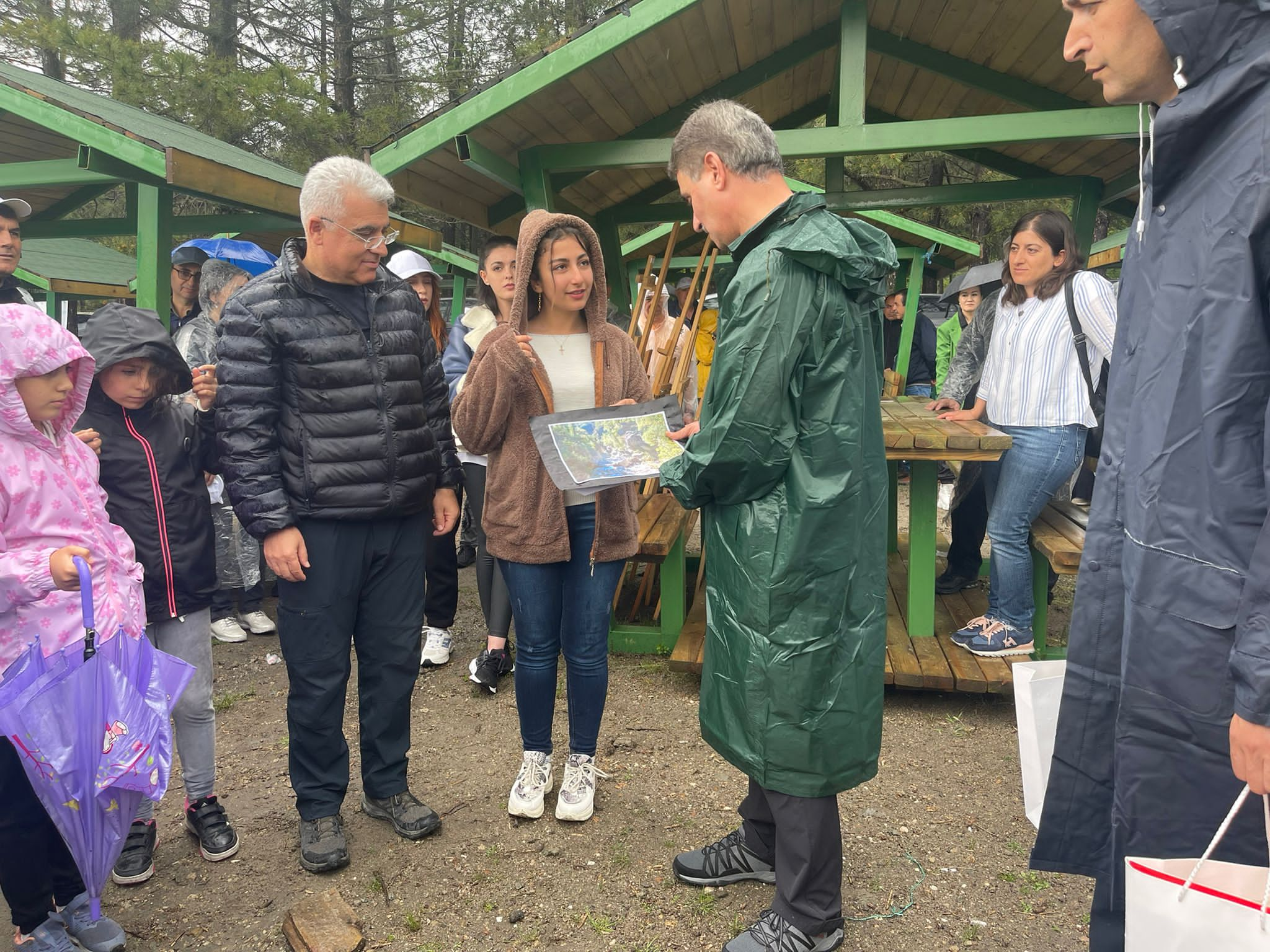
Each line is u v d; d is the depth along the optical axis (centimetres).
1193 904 128
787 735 197
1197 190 139
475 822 291
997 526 373
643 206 661
